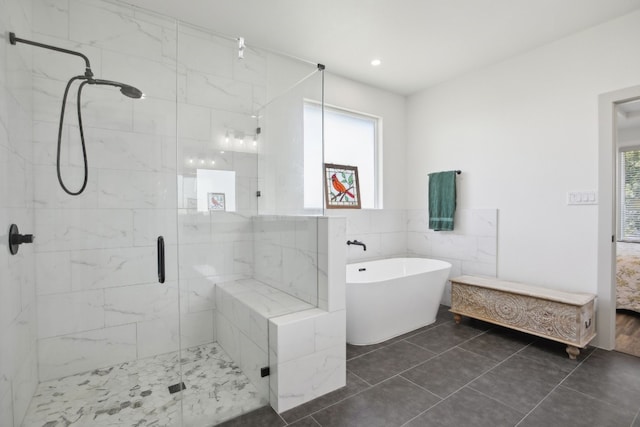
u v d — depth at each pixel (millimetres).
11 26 1542
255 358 1966
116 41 2145
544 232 2805
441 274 3012
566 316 2330
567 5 2221
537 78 2836
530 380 2031
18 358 1572
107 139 2150
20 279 1635
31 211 1862
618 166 4953
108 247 2162
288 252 2289
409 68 3238
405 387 1973
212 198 2498
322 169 2752
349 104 3492
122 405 1802
